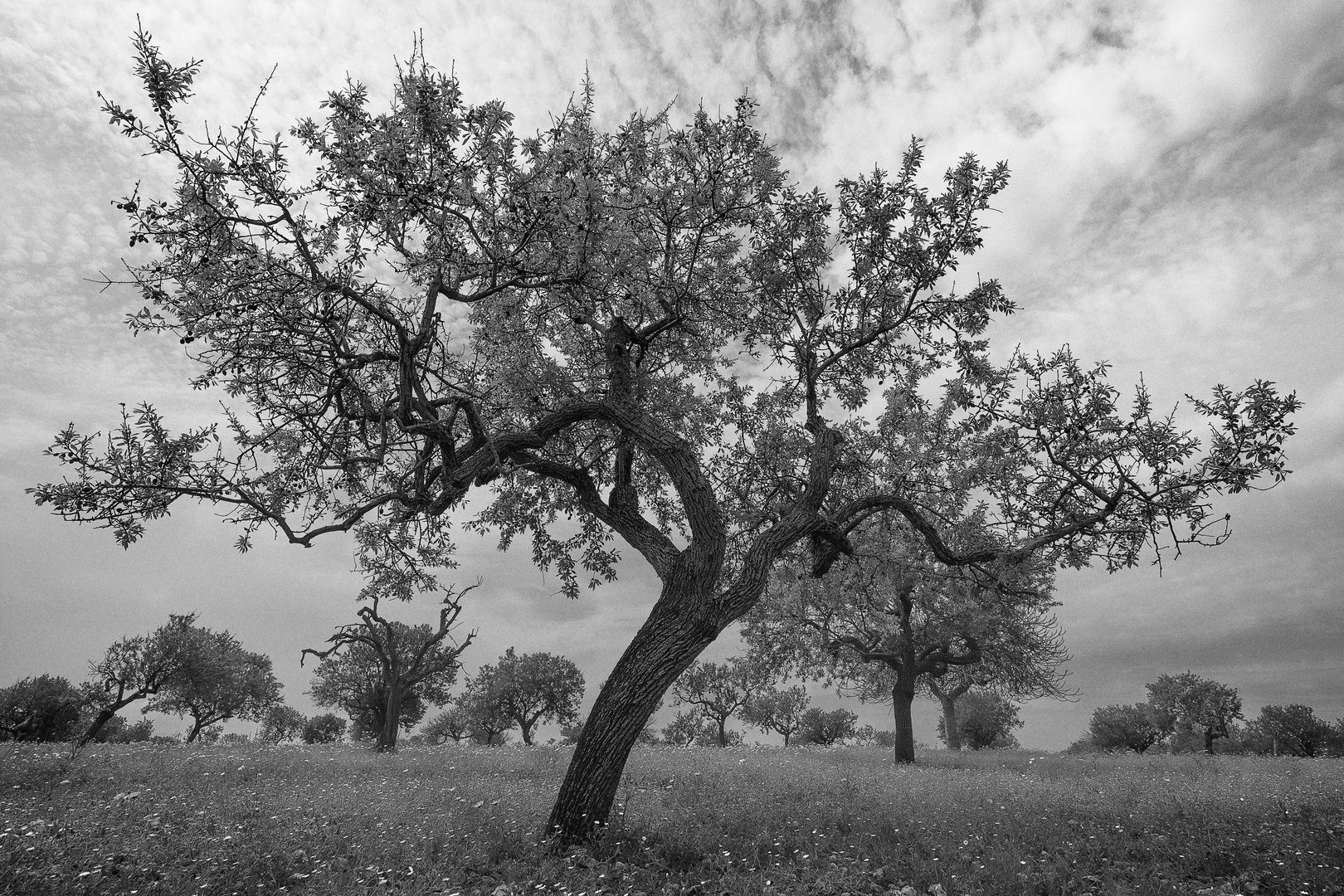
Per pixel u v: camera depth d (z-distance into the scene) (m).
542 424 10.95
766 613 26.03
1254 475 10.45
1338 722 40.56
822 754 26.44
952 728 40.97
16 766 12.59
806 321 12.87
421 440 10.70
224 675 37.75
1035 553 12.59
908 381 14.16
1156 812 9.74
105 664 34.00
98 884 5.26
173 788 11.35
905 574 16.39
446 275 9.59
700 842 7.82
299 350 9.26
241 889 5.62
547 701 52.97
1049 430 11.70
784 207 11.62
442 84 7.96
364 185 8.00
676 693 49.84
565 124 8.73
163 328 8.62
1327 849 7.04
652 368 13.16
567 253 9.46
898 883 6.46
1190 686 46.03
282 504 10.25
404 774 14.86
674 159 11.10
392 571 12.55
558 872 6.50
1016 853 7.10
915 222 11.20
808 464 13.21
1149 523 11.45
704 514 10.20
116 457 8.73
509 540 14.06
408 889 5.73
